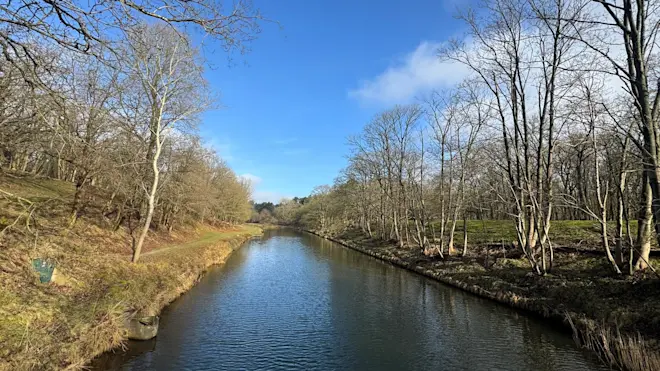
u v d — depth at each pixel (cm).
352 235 6669
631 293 1447
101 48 649
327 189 9706
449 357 1258
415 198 3894
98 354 1117
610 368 1127
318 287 2391
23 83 921
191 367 1129
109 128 1681
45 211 2059
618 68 1138
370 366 1188
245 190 8331
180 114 2173
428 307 1894
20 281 1220
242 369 1141
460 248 3156
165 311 1686
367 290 2309
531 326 1548
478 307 1873
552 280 1823
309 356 1259
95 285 1498
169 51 1997
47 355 945
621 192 1619
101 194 3097
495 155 2591
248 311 1773
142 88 2002
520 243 2309
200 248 3391
